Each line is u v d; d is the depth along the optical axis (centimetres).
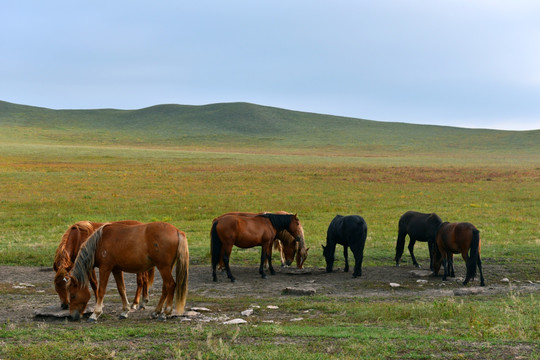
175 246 917
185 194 3981
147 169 6391
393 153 11562
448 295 1198
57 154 8375
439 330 794
